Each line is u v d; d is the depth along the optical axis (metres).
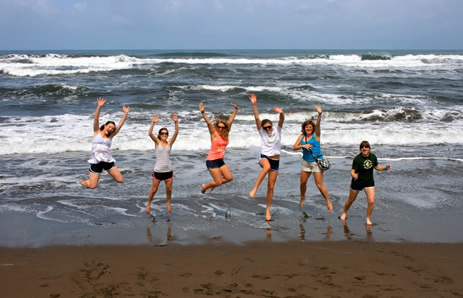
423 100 20.03
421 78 29.19
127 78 27.56
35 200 7.40
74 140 11.66
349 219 6.66
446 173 9.35
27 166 9.64
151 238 5.81
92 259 5.10
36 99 19.44
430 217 6.74
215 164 6.79
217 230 6.15
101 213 6.84
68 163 9.99
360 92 22.27
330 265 4.93
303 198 7.23
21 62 37.34
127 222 6.45
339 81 27.16
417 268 4.86
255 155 11.08
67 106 17.84
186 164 10.00
